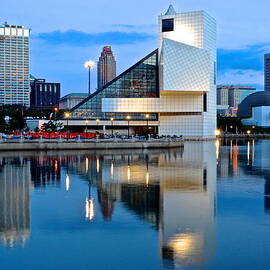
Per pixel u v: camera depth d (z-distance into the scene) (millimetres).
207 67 163750
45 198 33000
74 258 19062
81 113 178000
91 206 29719
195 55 162375
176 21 178375
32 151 87562
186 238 21797
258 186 38781
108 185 39625
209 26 182875
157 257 19062
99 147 94188
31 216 26734
